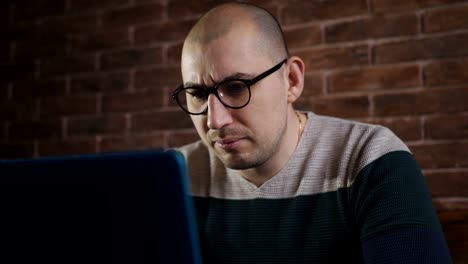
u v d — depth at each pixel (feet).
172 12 6.55
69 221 1.41
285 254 3.08
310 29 5.84
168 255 1.35
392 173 2.74
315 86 5.76
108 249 1.39
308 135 3.32
